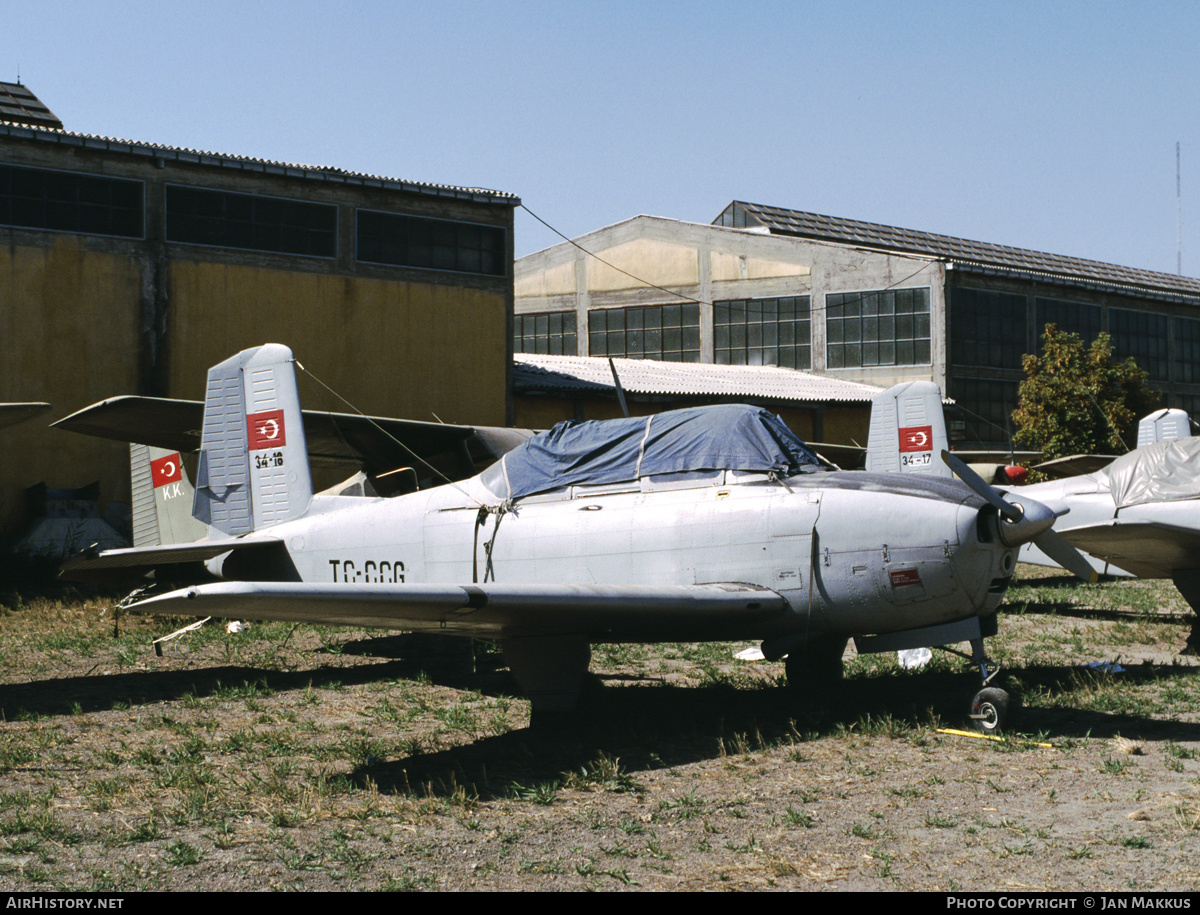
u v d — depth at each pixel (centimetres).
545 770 575
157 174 1775
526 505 789
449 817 489
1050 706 715
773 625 698
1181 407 3641
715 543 709
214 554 902
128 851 443
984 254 4572
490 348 2114
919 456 1315
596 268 3600
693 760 595
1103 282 3356
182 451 1427
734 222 3994
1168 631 1105
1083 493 1329
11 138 1645
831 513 682
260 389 962
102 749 623
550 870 420
